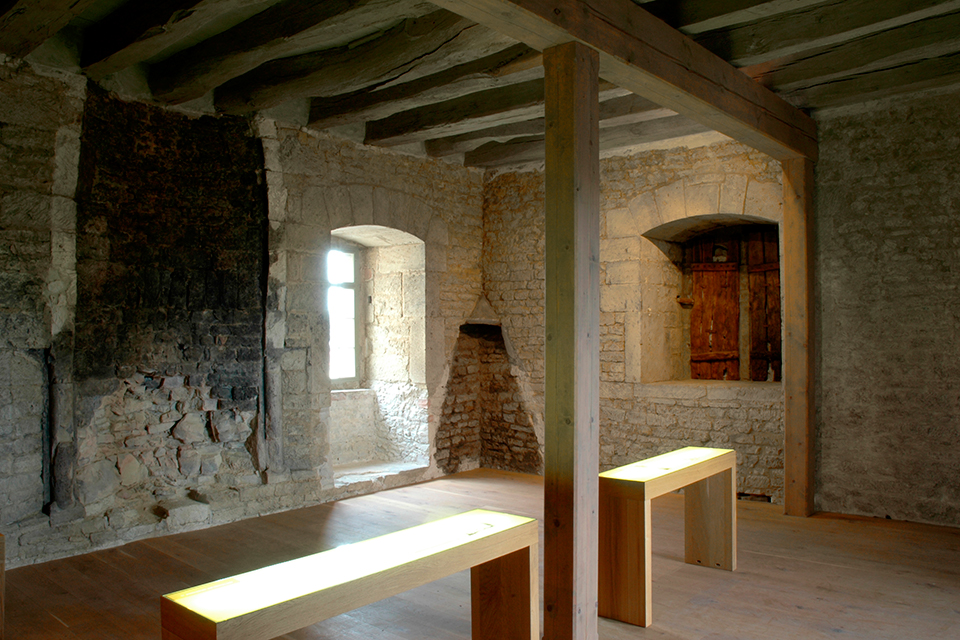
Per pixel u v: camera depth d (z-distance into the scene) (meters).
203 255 4.48
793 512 4.54
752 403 5.00
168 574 3.56
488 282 6.29
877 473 4.48
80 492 3.94
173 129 4.37
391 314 6.14
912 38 3.60
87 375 3.99
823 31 3.31
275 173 4.75
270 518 4.61
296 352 4.90
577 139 2.65
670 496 5.19
